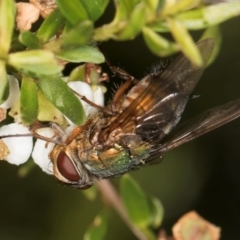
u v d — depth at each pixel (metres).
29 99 0.13
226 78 0.18
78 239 0.18
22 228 0.18
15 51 0.13
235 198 0.19
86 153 0.14
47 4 0.14
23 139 0.14
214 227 0.15
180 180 0.18
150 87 0.14
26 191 0.18
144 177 0.18
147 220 0.16
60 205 0.18
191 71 0.14
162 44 0.13
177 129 0.14
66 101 0.13
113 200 0.16
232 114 0.14
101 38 0.13
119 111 0.14
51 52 0.13
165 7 0.13
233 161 0.19
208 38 0.14
